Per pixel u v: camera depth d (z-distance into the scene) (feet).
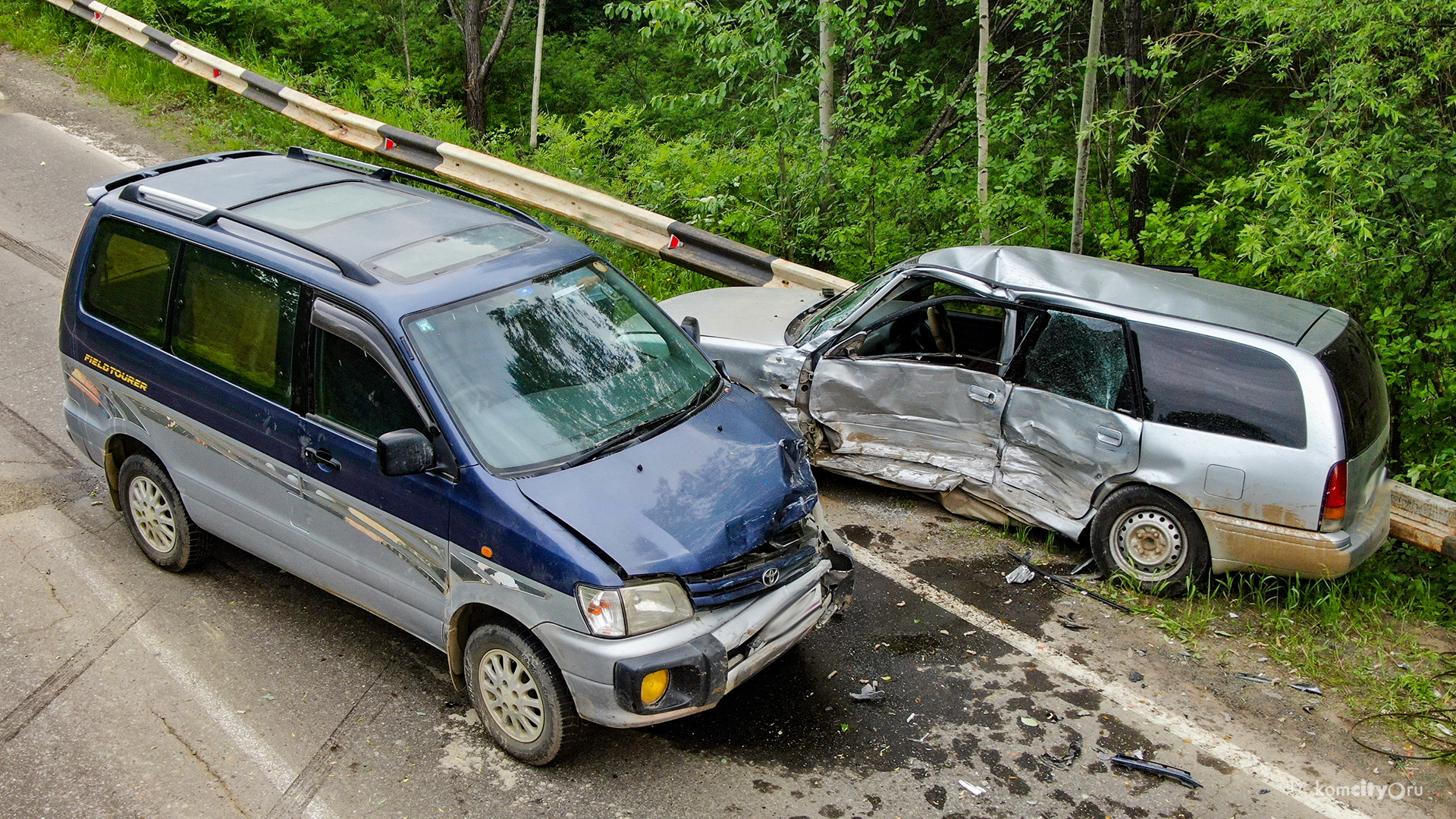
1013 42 50.83
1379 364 19.25
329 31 55.31
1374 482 18.07
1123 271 20.48
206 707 14.70
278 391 15.08
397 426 13.88
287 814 12.82
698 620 12.97
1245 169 44.75
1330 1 24.13
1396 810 13.61
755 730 14.73
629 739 14.48
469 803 13.11
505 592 13.06
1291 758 14.57
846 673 16.12
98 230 17.76
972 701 15.52
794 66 44.50
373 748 14.06
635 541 12.75
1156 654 16.97
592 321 15.89
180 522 17.22
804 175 34.17
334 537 14.99
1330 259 23.07
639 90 67.56
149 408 16.78
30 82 43.73
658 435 14.61
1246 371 17.63
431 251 15.80
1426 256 24.71
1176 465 17.92
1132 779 13.99
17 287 28.19
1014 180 32.55
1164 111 36.86
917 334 22.79
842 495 22.21
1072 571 19.49
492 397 14.02
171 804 12.91
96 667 15.42
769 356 21.71
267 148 39.14
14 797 12.90
